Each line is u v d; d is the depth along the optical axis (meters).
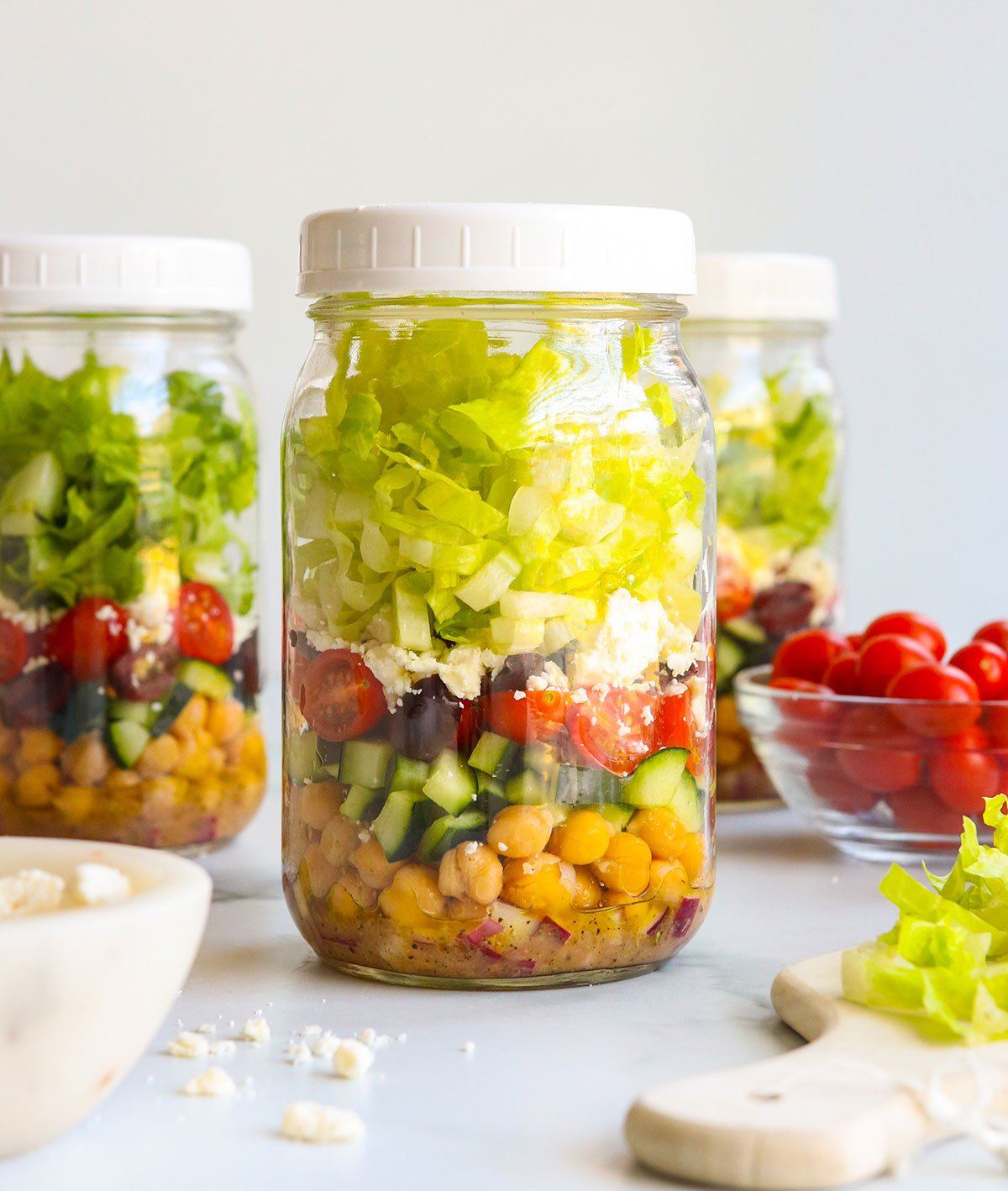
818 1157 0.59
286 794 0.89
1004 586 1.87
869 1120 0.61
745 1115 0.61
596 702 0.80
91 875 0.66
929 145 1.78
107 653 1.05
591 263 0.79
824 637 1.20
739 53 1.70
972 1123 0.62
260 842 1.22
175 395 1.08
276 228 1.57
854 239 1.77
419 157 1.60
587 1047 0.76
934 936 0.75
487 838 0.79
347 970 0.86
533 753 0.79
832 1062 0.66
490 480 0.79
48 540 1.05
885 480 1.83
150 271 1.05
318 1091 0.71
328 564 0.83
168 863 0.69
